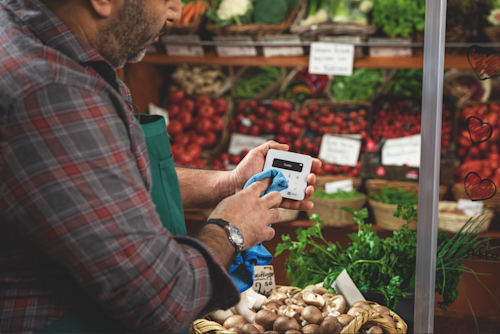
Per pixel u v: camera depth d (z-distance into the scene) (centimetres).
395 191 230
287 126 261
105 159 66
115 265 64
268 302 125
